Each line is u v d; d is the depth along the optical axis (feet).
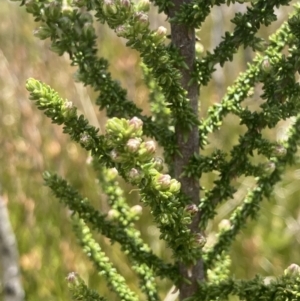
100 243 1.48
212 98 1.97
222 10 2.02
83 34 0.70
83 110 1.80
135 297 0.76
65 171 1.67
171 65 0.65
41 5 0.69
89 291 0.69
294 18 0.65
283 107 0.67
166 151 0.70
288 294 0.66
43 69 1.93
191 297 0.71
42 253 1.48
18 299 1.18
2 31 2.10
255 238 1.61
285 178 1.77
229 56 0.68
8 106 1.82
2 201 1.16
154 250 1.55
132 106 0.71
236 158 0.69
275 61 0.67
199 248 0.66
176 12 0.66
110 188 0.79
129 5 0.61
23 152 1.67
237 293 0.69
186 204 0.69
